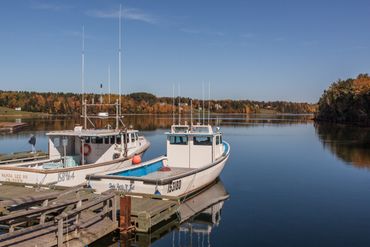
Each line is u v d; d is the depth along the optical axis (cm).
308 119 15038
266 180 2453
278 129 8138
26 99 16000
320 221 1595
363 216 1664
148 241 1335
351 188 2220
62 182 1823
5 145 4588
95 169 1964
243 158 3503
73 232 1158
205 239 1378
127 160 2194
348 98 9975
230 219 1617
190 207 1784
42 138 5459
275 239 1384
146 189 1602
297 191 2142
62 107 15462
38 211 1099
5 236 1027
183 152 2172
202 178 1939
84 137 2147
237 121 12481
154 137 5634
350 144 4772
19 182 1819
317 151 4034
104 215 1348
